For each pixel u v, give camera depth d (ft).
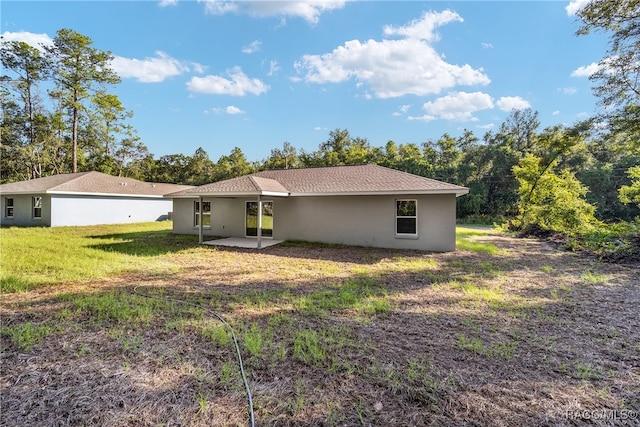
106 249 34.30
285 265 27.48
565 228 50.21
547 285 20.44
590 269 25.57
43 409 7.61
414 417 7.38
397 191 35.24
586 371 9.51
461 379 9.00
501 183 102.37
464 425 7.10
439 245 36.29
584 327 13.17
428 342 11.57
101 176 73.05
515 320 14.02
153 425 7.11
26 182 67.67
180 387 8.63
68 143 109.81
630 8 40.73
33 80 96.48
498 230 64.49
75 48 91.35
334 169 49.88
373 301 16.79
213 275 23.40
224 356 10.46
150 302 16.40
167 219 81.46
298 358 10.23
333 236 41.47
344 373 9.33
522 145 108.47
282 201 44.27
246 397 8.20
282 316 14.39
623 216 89.76
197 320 13.84
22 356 10.31
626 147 51.90
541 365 9.90
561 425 7.12
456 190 33.12
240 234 47.09
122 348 10.97
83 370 9.47
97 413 7.50
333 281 21.62
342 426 7.07
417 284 20.72
